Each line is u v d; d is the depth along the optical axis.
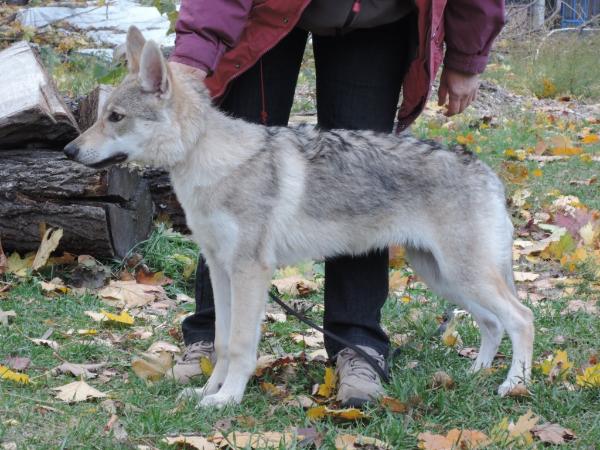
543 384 3.83
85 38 11.39
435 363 4.24
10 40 11.06
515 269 5.86
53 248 5.11
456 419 3.58
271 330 4.77
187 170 3.68
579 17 16.77
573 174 8.13
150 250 5.62
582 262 5.82
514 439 3.31
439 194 3.81
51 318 4.74
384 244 3.89
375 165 3.82
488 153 8.73
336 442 3.27
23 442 3.21
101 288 5.21
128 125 3.68
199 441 3.25
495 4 3.87
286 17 3.66
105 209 5.24
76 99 6.20
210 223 3.70
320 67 3.96
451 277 3.86
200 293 4.20
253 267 3.69
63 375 3.98
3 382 3.79
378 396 3.71
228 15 3.56
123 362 4.19
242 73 3.85
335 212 3.82
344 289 4.00
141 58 3.64
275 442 3.28
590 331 4.67
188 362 4.06
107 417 3.49
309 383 4.03
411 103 3.92
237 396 3.70
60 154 5.24
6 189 5.12
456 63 4.04
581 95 13.01
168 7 6.66
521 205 7.01
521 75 13.34
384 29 3.85
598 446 3.32
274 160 3.73
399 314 4.99
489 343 4.18
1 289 5.01
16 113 5.03
